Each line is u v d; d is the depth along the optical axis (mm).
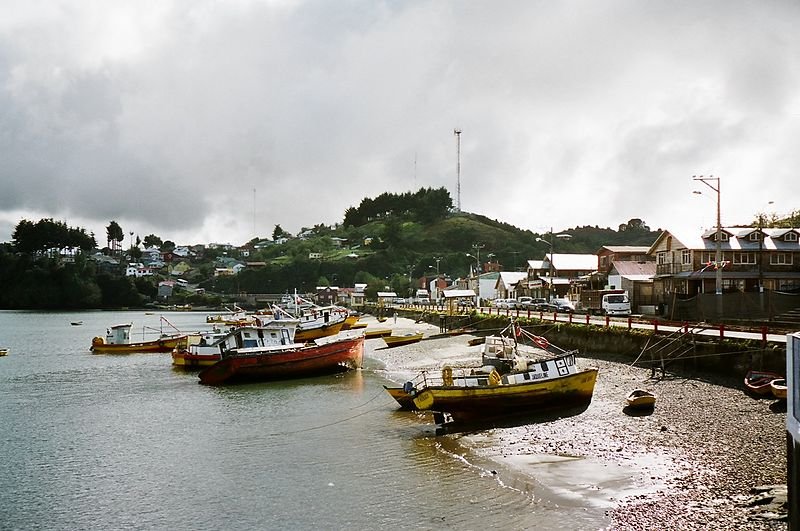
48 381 47188
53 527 18578
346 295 191750
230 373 44344
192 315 175125
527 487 19844
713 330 39344
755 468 19672
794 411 14203
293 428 29891
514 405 29562
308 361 46344
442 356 53156
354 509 18906
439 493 19828
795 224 80750
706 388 31312
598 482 19844
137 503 20328
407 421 30656
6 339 87312
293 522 18203
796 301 46938
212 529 18047
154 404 37281
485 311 78125
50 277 197000
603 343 44594
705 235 66250
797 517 14164
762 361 31219
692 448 22328
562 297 91250
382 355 57812
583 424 26969
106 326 118625
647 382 34094
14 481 22719
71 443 28078
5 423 32281
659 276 68250
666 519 16484
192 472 23359
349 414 32719
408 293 180250
